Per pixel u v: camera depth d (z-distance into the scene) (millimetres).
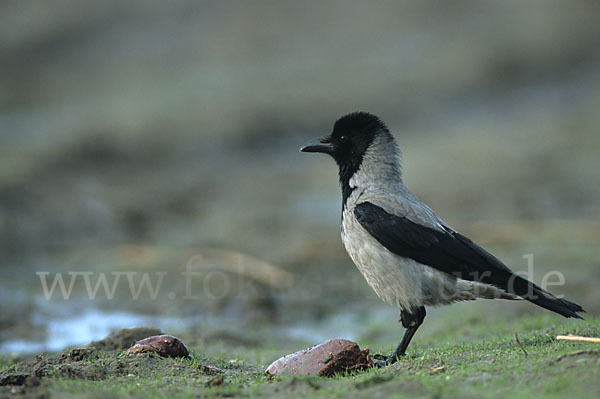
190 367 6797
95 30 40750
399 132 28906
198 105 30438
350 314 12703
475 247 7609
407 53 36625
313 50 38344
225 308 12773
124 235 17719
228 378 6738
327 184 22500
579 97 31281
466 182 21344
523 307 11422
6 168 23172
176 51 38812
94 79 35844
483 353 6785
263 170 24812
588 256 14133
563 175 21438
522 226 16797
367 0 42219
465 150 25062
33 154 25188
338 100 31047
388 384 5594
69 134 27406
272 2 41969
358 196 8180
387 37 39000
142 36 40406
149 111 29750
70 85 35156
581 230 16203
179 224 18812
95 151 26141
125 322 11844
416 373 6168
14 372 6758
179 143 27453
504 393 5301
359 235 7855
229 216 19391
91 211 19391
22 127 29203
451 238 7621
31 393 5754
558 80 33906
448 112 30859
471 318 11031
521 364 5949
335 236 17250
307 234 17469
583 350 5887
